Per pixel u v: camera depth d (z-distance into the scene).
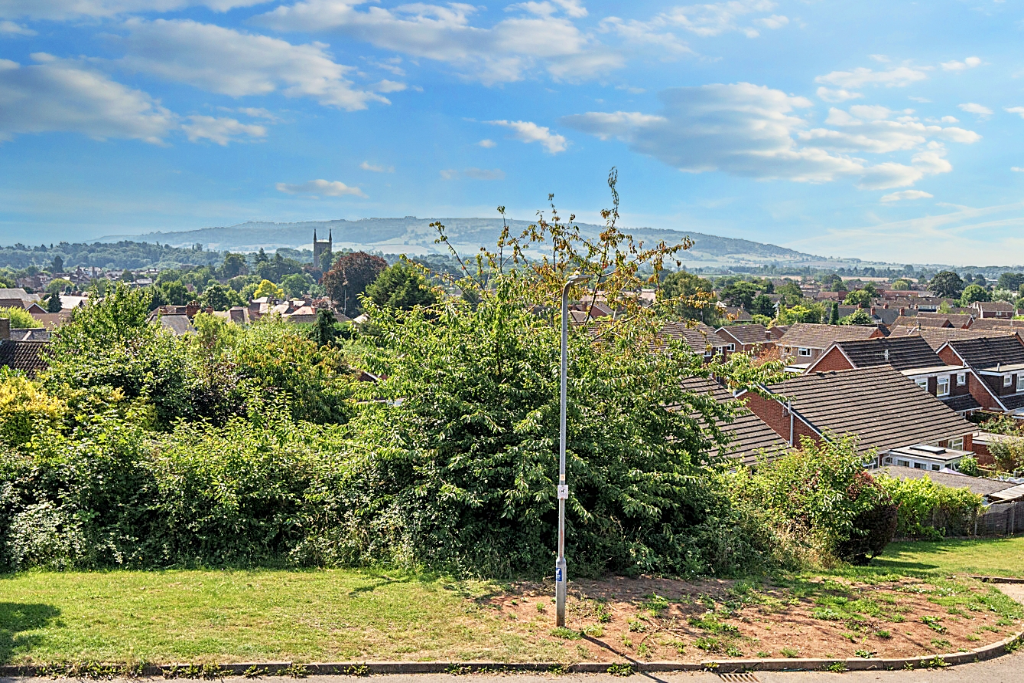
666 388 17.53
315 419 31.19
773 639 11.14
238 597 12.13
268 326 39.44
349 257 127.81
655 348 19.59
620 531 14.95
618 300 21.02
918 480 23.81
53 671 9.35
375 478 15.60
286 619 11.24
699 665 10.21
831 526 16.91
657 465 16.36
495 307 15.83
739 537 15.59
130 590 12.33
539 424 14.48
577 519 14.98
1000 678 10.29
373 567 14.24
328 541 14.67
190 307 86.81
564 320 11.40
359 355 16.94
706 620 11.74
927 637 11.48
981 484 26.36
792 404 31.34
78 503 14.54
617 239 21.16
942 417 34.91
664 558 14.80
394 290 82.19
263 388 29.16
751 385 18.12
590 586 13.41
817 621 11.97
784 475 17.91
